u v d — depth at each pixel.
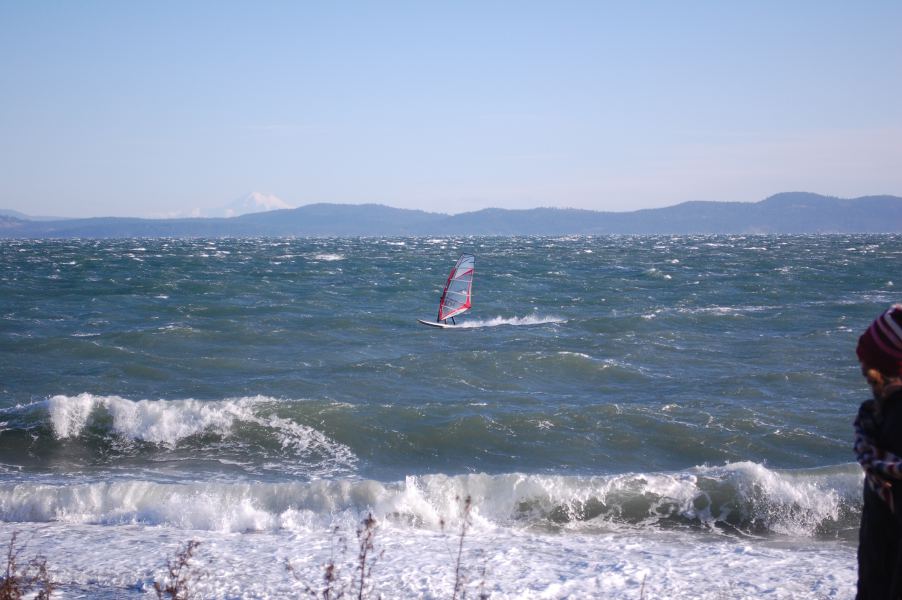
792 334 106.25
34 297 156.00
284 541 35.66
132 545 34.72
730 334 106.50
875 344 12.61
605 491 41.62
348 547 34.50
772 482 42.03
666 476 42.75
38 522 39.25
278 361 88.00
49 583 27.98
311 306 144.38
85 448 54.50
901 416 12.17
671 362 87.00
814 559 33.53
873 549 13.16
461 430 57.53
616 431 57.78
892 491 12.41
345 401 69.38
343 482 41.41
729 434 57.16
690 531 38.81
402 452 54.41
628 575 30.67
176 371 81.25
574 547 35.22
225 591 28.64
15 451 53.53
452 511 40.41
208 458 53.03
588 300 158.88
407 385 75.38
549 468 51.53
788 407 65.00
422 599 27.72
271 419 58.62
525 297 166.25
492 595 28.16
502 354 85.19
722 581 30.00
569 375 79.38
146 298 157.12
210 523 38.78
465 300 120.88
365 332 110.94
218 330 105.38
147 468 50.88
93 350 89.88
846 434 57.66
